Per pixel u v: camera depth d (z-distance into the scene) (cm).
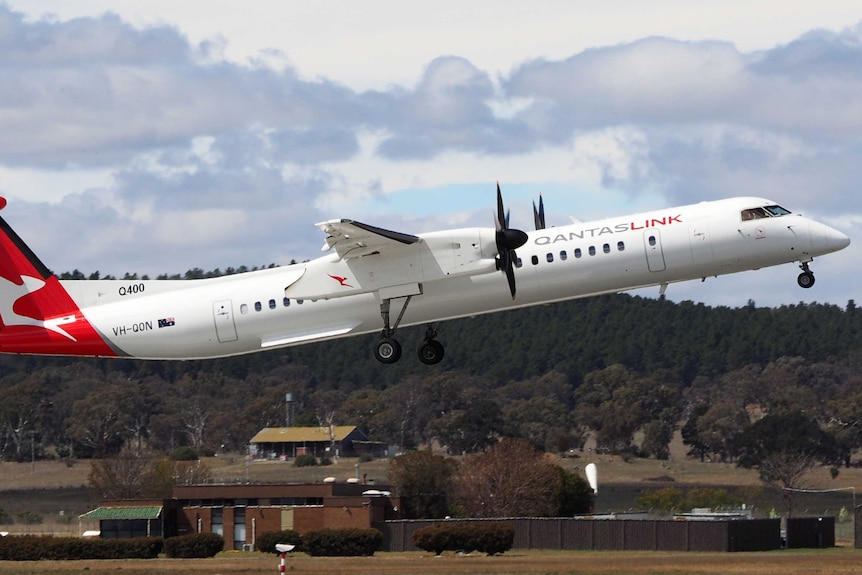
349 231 8238
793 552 11019
